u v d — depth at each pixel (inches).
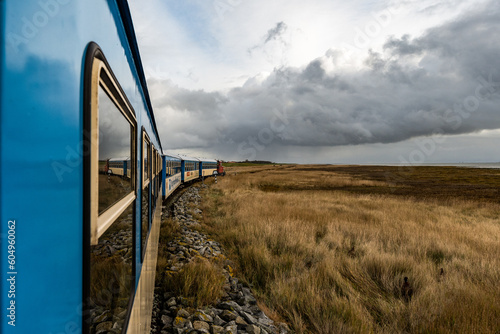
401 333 146.3
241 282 207.2
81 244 29.8
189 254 235.3
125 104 55.6
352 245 294.7
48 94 22.6
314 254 249.3
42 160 21.7
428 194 896.9
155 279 190.4
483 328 142.0
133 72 70.4
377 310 173.0
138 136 79.0
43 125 21.7
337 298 172.6
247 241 281.4
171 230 313.3
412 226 371.6
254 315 161.6
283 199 591.8
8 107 17.3
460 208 611.5
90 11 33.7
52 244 23.6
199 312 148.7
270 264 223.5
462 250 274.1
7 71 17.1
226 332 135.9
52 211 23.5
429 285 191.9
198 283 175.3
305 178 1528.1
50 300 23.5
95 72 32.6
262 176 1600.6
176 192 689.0
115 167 47.0
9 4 17.3
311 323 157.0
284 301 173.9
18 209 18.8
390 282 201.3
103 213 38.0
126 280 56.4
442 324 148.8
